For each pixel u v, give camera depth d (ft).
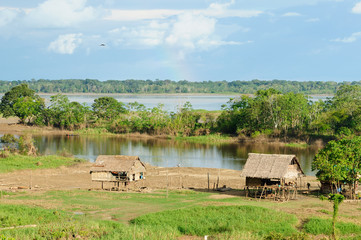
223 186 265.95
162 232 145.28
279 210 189.67
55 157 359.66
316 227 157.17
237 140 525.75
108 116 631.15
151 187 268.41
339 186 239.71
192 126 582.76
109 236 137.80
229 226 154.81
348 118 505.25
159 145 483.10
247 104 590.96
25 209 178.19
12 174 295.89
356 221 171.53
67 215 173.37
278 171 226.17
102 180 258.57
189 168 340.59
